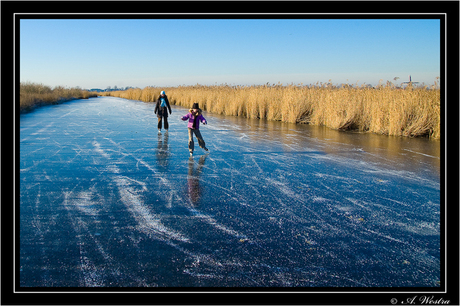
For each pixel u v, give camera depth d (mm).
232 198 5129
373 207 4801
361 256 3348
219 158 8266
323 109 16375
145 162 7703
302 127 15406
